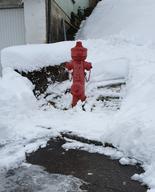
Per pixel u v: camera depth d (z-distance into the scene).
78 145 2.99
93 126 3.32
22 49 4.46
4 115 3.43
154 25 5.83
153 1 6.89
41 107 4.02
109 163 2.68
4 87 3.80
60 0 6.65
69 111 3.78
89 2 9.15
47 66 4.40
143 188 2.32
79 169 2.60
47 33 5.72
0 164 2.70
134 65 4.18
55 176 2.50
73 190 2.30
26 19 5.62
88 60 4.45
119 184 2.37
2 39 5.80
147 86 3.56
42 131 3.24
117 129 2.91
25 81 4.21
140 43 5.28
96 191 2.29
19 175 2.54
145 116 2.94
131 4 7.08
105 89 4.09
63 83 4.34
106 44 4.96
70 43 4.63
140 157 2.66
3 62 4.43
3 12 5.73
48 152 2.90
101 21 6.84
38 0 5.53
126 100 3.45
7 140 3.16
